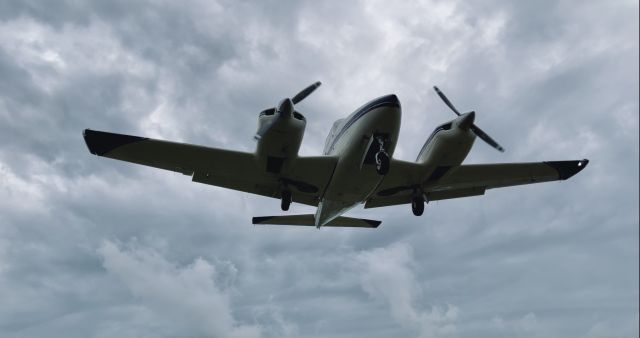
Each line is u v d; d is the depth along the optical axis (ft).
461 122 47.62
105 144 45.93
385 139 45.65
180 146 46.78
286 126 43.98
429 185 53.16
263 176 50.31
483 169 52.37
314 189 51.85
